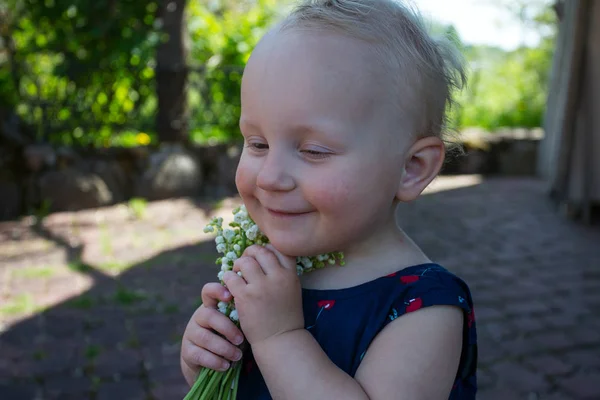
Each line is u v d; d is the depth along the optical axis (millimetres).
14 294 3805
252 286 935
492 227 5621
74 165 6020
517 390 2791
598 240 5270
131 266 4371
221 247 1045
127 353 3117
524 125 9352
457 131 1086
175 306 3691
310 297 1020
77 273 4203
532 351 3156
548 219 5934
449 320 955
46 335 3281
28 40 6336
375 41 893
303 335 940
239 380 1088
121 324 3439
